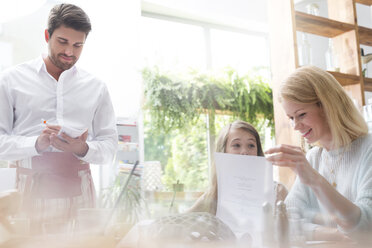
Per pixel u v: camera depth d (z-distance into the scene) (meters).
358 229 0.60
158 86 2.98
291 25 2.28
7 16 1.03
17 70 1.34
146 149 3.26
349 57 2.58
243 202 0.71
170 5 3.37
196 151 3.40
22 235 0.47
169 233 0.46
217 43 3.80
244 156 0.74
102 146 1.34
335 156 1.11
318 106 1.09
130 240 0.51
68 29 1.26
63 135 1.11
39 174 0.73
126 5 3.02
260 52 4.03
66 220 0.52
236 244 0.46
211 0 3.57
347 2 2.59
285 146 0.84
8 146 1.11
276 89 2.40
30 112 1.32
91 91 1.47
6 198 0.51
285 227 0.53
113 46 2.93
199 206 0.71
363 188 0.89
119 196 0.61
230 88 3.24
